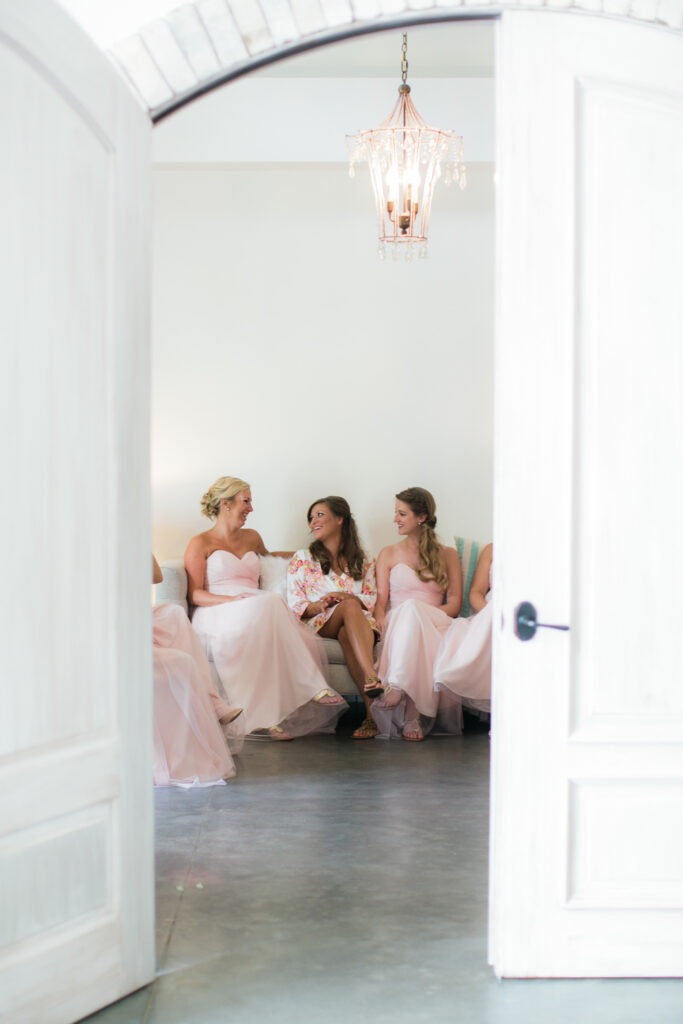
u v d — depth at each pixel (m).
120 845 2.44
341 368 6.39
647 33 2.54
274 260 6.35
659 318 2.56
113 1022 2.32
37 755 2.25
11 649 2.18
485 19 2.57
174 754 4.30
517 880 2.55
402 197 5.05
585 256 2.55
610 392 2.56
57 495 2.28
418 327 6.39
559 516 2.55
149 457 2.54
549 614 2.56
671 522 2.58
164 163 5.73
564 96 2.53
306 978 2.52
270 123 5.72
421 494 5.80
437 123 5.74
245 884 3.14
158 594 5.42
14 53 2.14
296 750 4.95
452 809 3.93
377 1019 2.31
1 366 2.14
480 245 6.35
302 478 6.39
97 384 2.39
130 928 2.46
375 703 5.14
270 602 5.19
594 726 2.58
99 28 2.48
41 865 2.26
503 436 2.55
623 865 2.58
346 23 2.53
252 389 6.37
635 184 2.55
